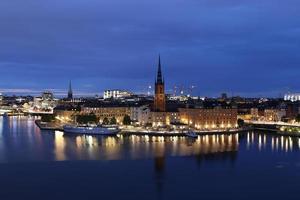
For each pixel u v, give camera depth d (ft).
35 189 552.82
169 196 525.75
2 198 515.91
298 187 570.05
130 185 573.74
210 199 515.09
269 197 524.52
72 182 587.68
